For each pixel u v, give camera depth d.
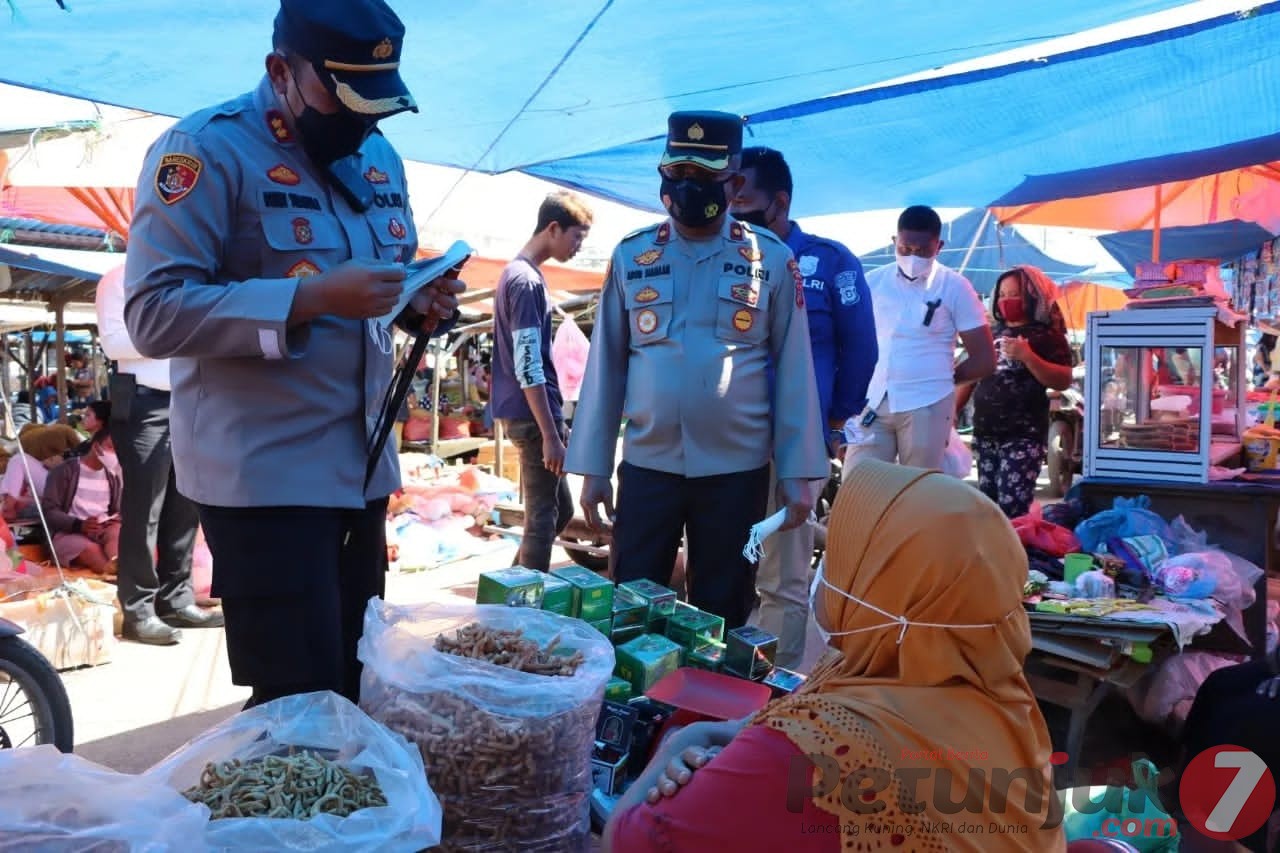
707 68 4.26
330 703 1.98
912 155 5.89
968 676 1.45
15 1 3.03
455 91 4.36
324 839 1.56
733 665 2.88
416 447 11.85
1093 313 4.53
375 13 2.03
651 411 3.18
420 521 7.55
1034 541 4.24
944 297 5.04
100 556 5.68
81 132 4.38
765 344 3.24
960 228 11.94
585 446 3.33
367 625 2.29
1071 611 3.54
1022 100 4.89
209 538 2.24
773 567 4.11
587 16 3.53
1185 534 4.29
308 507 2.21
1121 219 9.08
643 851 1.53
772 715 1.51
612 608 2.87
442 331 2.48
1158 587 3.93
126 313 2.06
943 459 5.52
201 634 5.15
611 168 6.02
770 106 5.02
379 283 2.00
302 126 2.16
